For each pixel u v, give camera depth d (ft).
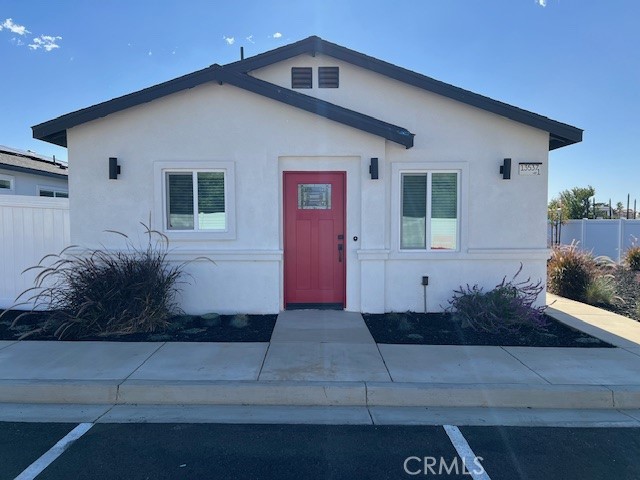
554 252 36.14
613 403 16.29
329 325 24.91
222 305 26.99
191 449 13.19
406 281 27.78
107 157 26.68
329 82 28.35
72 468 12.17
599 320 26.53
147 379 17.06
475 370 18.33
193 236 26.84
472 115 27.55
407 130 27.68
